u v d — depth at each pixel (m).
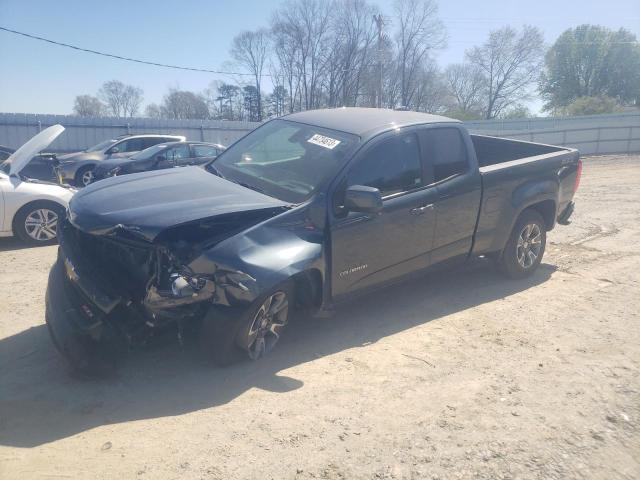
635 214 10.48
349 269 4.62
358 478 2.98
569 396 3.88
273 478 2.95
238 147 5.53
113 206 4.02
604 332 5.00
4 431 3.29
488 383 4.04
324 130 5.11
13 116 24.61
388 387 3.95
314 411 3.61
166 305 3.64
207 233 4.00
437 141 5.34
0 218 7.55
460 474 3.04
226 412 3.56
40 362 4.17
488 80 57.50
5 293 5.66
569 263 7.20
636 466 3.19
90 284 3.79
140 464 3.02
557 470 3.12
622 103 56.22
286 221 4.20
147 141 18.55
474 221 5.64
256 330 4.13
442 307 5.56
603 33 55.31
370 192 4.24
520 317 5.33
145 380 3.94
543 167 6.32
